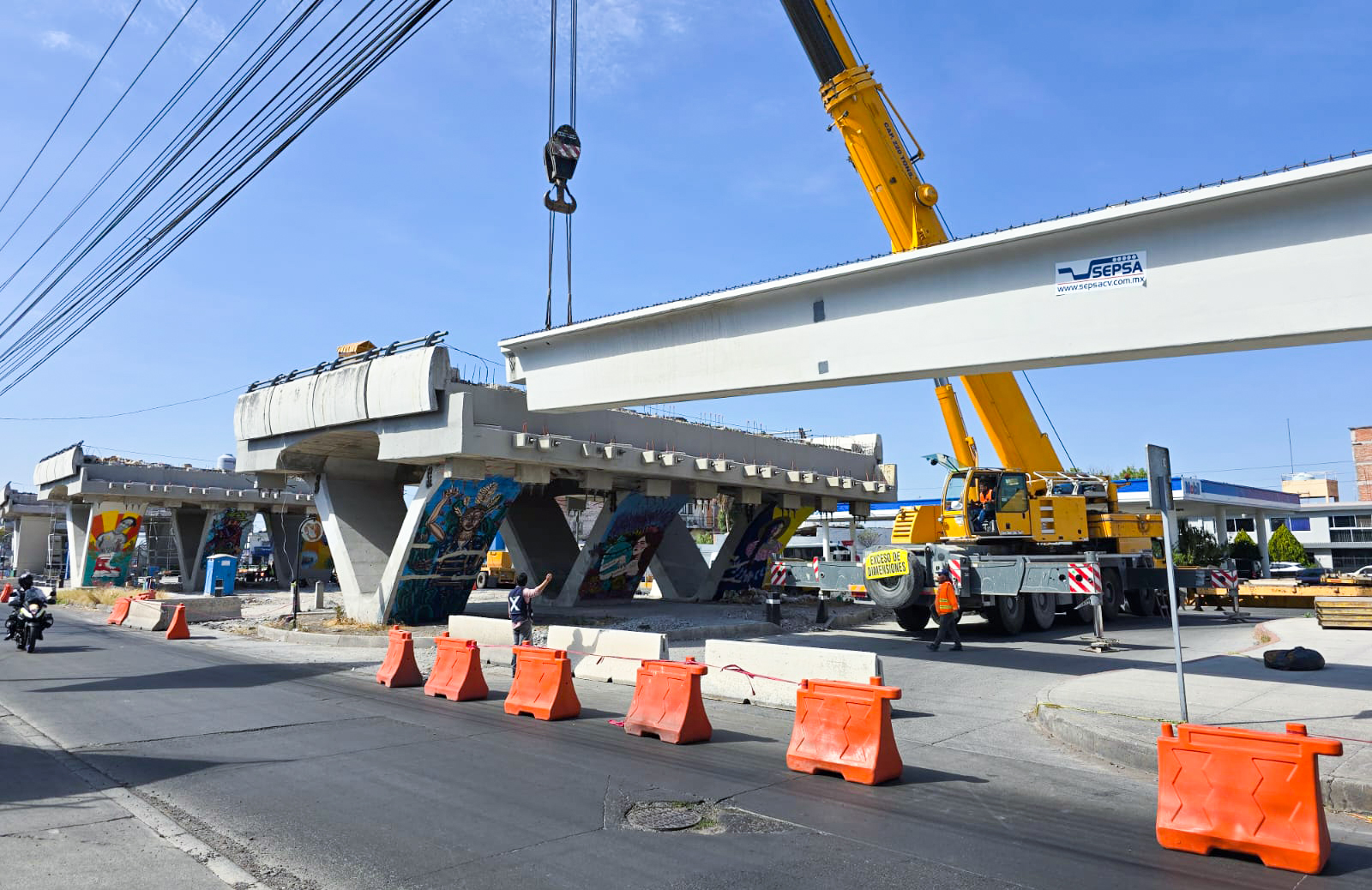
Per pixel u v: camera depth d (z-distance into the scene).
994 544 21.41
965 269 11.84
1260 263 9.56
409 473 27.52
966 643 18.92
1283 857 5.60
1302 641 17.06
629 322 15.63
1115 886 5.33
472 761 8.59
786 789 7.57
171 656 18.09
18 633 18.97
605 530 26.39
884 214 18.20
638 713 10.09
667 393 15.16
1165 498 9.14
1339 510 59.00
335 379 22.89
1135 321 10.36
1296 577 46.00
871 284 12.77
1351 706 10.16
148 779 7.96
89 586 41.81
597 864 5.70
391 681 13.92
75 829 6.48
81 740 9.68
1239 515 55.97
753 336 14.09
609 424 23.72
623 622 22.38
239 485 45.16
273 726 10.46
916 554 20.28
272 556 54.81
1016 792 7.47
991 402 20.84
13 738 9.77
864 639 19.86
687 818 6.71
